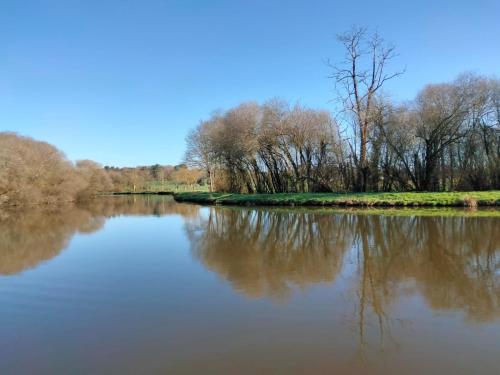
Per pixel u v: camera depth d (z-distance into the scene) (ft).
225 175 202.49
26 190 176.55
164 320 26.40
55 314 28.09
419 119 128.98
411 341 22.45
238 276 37.99
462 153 127.24
